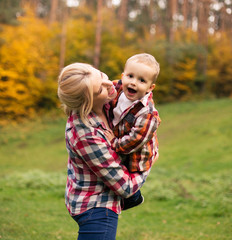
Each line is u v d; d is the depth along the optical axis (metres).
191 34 47.16
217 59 43.34
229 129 21.33
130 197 2.21
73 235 5.27
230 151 16.41
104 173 1.96
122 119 2.04
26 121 26.89
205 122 24.78
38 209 7.23
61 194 8.80
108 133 2.04
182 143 19.73
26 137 23.80
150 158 2.06
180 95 38.25
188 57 38.69
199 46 38.47
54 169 15.80
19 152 20.47
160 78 35.16
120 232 5.68
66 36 32.22
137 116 1.99
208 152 16.78
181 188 9.55
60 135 24.17
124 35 36.44
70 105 1.95
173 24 37.22
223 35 50.94
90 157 1.95
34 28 31.64
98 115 2.09
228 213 6.95
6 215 6.37
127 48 34.16
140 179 2.03
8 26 28.98
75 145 1.97
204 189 9.38
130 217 7.05
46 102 28.94
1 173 14.55
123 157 2.07
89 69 1.94
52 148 21.14
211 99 38.16
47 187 9.50
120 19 42.25
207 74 40.81
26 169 15.91
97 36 29.38
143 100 2.00
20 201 7.93
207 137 20.27
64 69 1.94
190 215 7.12
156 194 8.64
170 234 5.66
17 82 26.98
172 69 36.56
